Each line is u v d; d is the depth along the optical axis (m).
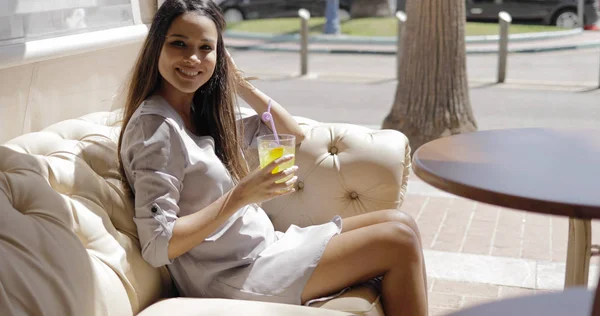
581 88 10.34
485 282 4.11
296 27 17.50
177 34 2.46
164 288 2.55
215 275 2.48
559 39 15.14
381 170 3.01
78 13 3.02
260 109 3.02
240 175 2.75
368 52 14.19
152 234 2.32
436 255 4.52
